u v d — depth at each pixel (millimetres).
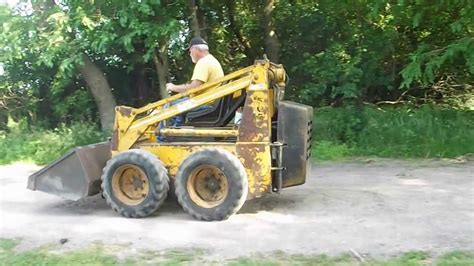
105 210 8062
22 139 13891
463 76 15039
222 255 5953
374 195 8461
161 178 7359
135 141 7770
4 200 8852
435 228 6676
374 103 15281
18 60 14445
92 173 7816
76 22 12680
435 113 13734
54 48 12969
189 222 7219
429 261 5613
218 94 7496
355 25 15047
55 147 13328
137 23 12742
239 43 16391
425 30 14555
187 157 7324
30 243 6500
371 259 5711
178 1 13758
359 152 12445
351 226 6859
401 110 14141
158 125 7840
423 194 8500
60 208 8250
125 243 6414
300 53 15547
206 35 15828
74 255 6008
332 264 5605
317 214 7469
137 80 15820
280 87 7742
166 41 13570
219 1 16078
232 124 7844
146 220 7367
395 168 10914
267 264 5578
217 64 7922
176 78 15523
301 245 6195
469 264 5418
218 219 7223
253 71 7359
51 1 13469
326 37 15391
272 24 15539
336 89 14141
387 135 12766
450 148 12086
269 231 6750
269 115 7434
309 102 14711
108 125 14297
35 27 13234
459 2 12781
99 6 12938
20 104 15688
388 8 14000
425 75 12977
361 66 14508
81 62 13211
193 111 7902
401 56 14906
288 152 7590
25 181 10617
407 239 6285
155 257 5957
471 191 8656
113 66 15484
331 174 10461
